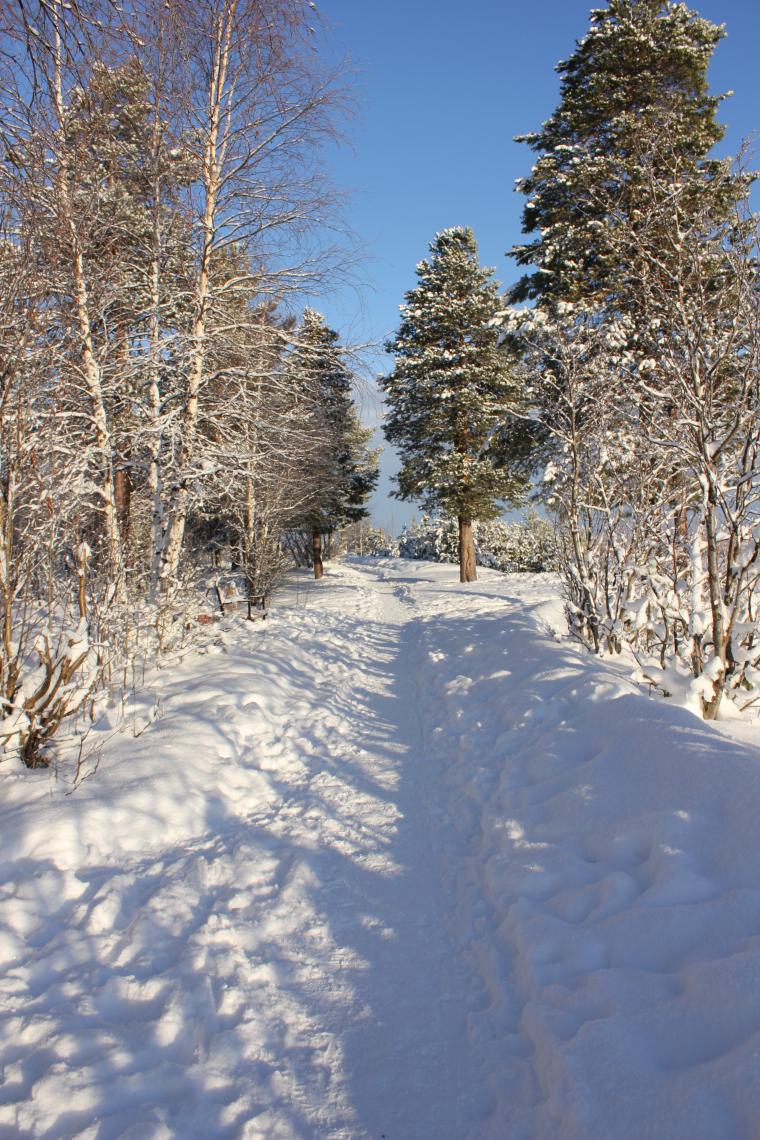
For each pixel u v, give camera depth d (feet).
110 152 25.14
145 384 32.40
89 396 26.08
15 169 17.42
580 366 25.93
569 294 48.47
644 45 47.29
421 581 86.17
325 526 96.89
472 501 77.05
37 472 17.71
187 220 30.50
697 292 18.19
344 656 33.71
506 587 63.41
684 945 8.13
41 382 19.57
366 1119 7.30
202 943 10.23
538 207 53.72
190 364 31.73
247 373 31.96
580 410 24.79
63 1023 8.54
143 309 30.45
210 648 31.89
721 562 19.02
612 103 47.83
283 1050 8.31
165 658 28.84
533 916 9.75
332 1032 8.63
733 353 17.15
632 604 19.20
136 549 29.58
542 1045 7.58
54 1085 7.48
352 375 33.88
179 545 31.50
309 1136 7.10
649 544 22.16
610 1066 6.79
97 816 13.69
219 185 30.73
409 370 77.66
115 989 9.22
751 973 7.06
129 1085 7.59
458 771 16.70
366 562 145.59
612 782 12.34
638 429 21.59
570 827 11.87
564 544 25.67
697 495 18.63
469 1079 7.75
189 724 19.83
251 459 32.19
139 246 29.96
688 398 17.17
